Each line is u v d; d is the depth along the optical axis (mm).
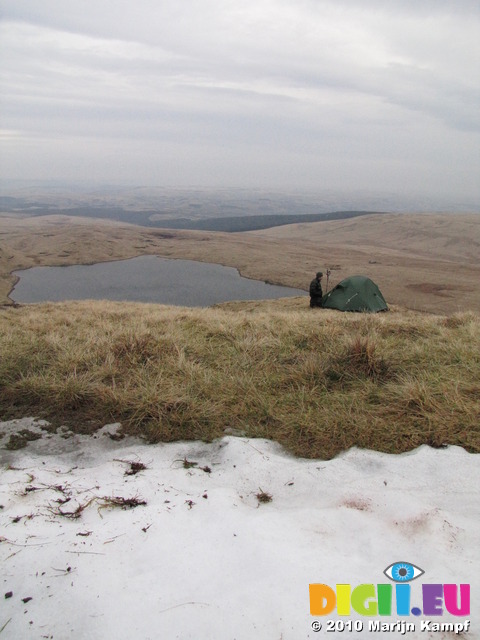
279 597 2232
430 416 4535
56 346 7332
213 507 3119
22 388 5590
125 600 2203
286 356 6938
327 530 2902
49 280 71000
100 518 3066
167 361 6562
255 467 3830
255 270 79562
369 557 2645
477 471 3604
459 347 6621
